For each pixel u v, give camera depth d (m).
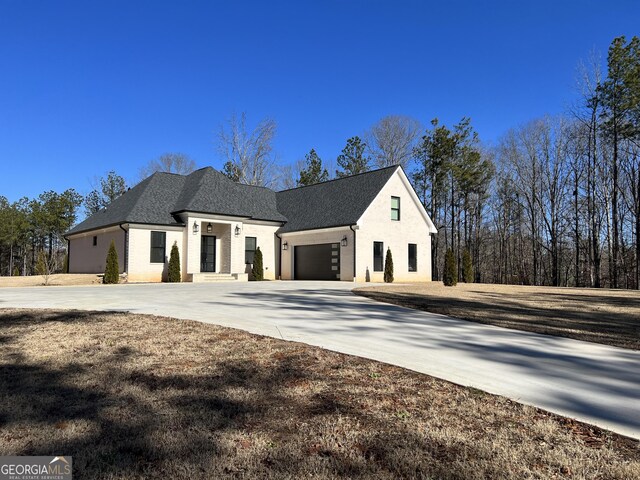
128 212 22.11
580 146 32.88
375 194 23.58
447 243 40.47
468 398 4.03
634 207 30.81
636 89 25.45
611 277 30.09
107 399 3.87
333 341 6.39
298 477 2.57
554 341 6.82
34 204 43.50
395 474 2.63
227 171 40.50
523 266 39.28
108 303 10.75
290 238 25.95
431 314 9.54
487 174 37.06
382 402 3.89
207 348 5.77
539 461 2.82
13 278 22.61
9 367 4.88
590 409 3.80
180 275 21.92
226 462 2.75
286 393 4.08
